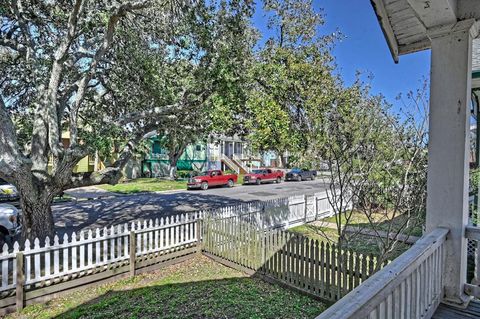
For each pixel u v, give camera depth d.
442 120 2.94
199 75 7.35
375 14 3.11
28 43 6.77
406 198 5.83
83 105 9.52
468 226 2.93
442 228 2.93
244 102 7.85
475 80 5.31
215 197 16.20
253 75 7.84
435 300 2.72
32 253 4.92
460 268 2.86
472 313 2.75
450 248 2.91
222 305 4.79
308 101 6.91
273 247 5.84
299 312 4.65
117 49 8.03
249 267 6.30
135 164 25.95
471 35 2.86
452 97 2.88
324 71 7.89
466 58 2.82
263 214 9.27
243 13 7.17
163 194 17.36
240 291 5.40
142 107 8.85
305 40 9.57
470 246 5.41
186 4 6.54
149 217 10.90
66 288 5.29
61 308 4.77
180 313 4.50
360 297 1.48
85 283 5.52
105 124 7.25
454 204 2.88
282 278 5.68
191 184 19.25
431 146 3.00
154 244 6.69
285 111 7.75
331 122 6.17
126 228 6.15
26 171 6.10
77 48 8.22
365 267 4.61
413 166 5.69
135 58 7.95
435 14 2.75
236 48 7.26
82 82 6.75
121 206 13.17
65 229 9.09
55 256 5.20
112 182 7.38
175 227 7.02
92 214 11.41
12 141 5.95
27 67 7.27
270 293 5.36
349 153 5.74
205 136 9.84
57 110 7.36
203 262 7.07
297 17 9.70
